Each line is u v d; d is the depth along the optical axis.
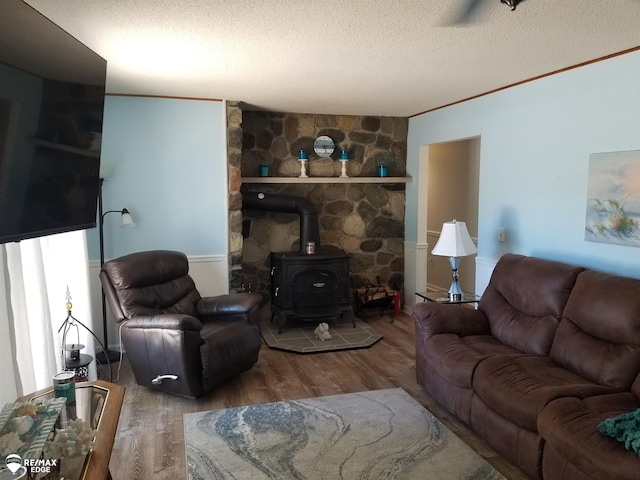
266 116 5.15
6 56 1.46
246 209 5.07
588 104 3.19
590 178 3.18
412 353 4.31
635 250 2.91
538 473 2.28
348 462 2.54
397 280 5.79
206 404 3.26
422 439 2.78
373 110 5.09
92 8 2.20
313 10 2.23
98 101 2.15
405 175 5.68
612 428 1.89
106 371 3.87
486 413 2.63
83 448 1.52
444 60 3.11
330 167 5.41
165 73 3.41
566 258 3.43
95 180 2.18
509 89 3.90
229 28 2.47
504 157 4.00
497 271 3.58
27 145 1.61
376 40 2.68
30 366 2.36
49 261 3.07
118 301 3.45
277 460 2.55
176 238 4.47
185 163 4.43
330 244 5.50
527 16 2.32
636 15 2.31
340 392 3.46
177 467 2.49
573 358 2.67
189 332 3.18
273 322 5.21
